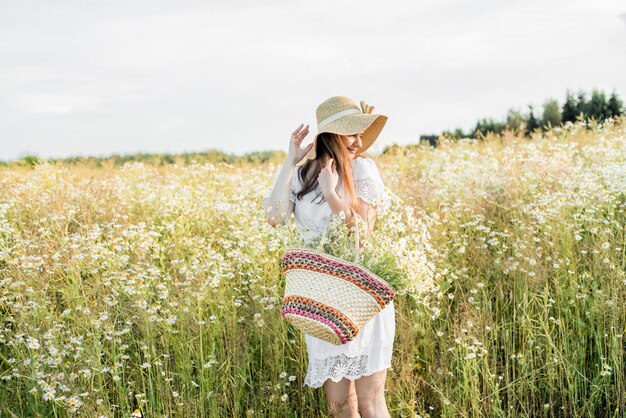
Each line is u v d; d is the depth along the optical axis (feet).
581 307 14.94
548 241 16.72
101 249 15.57
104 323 13.46
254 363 13.98
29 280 14.32
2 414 11.73
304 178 10.87
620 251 16.58
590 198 18.69
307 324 9.66
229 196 25.35
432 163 31.35
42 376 11.51
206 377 12.81
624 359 13.65
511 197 20.90
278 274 16.33
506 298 15.84
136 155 45.03
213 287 14.52
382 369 10.30
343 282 9.58
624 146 25.96
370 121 10.53
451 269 16.33
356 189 10.53
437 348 14.20
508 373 13.21
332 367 10.15
